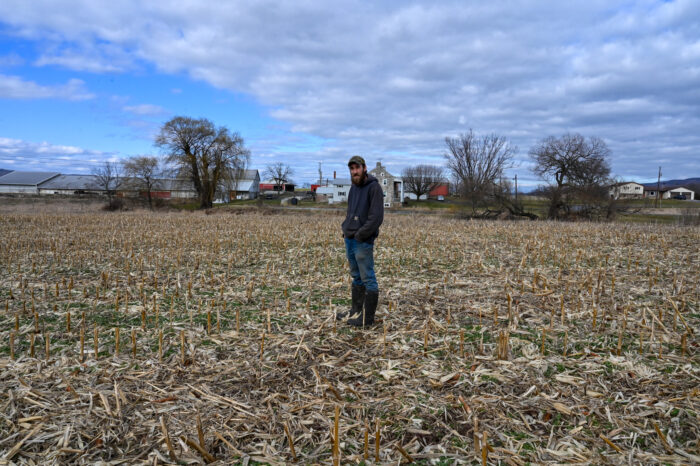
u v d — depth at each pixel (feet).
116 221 71.97
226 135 160.45
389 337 14.44
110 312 17.52
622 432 9.08
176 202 157.79
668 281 22.58
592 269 24.68
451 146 155.94
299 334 14.67
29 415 9.74
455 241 41.24
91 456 8.43
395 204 210.18
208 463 8.29
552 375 11.67
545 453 8.46
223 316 17.10
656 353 12.85
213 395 10.69
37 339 14.32
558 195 92.84
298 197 278.26
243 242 41.04
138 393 10.77
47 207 144.25
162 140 154.40
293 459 8.38
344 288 21.61
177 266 28.43
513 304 18.24
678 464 7.94
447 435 9.12
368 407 10.18
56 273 26.04
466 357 12.82
